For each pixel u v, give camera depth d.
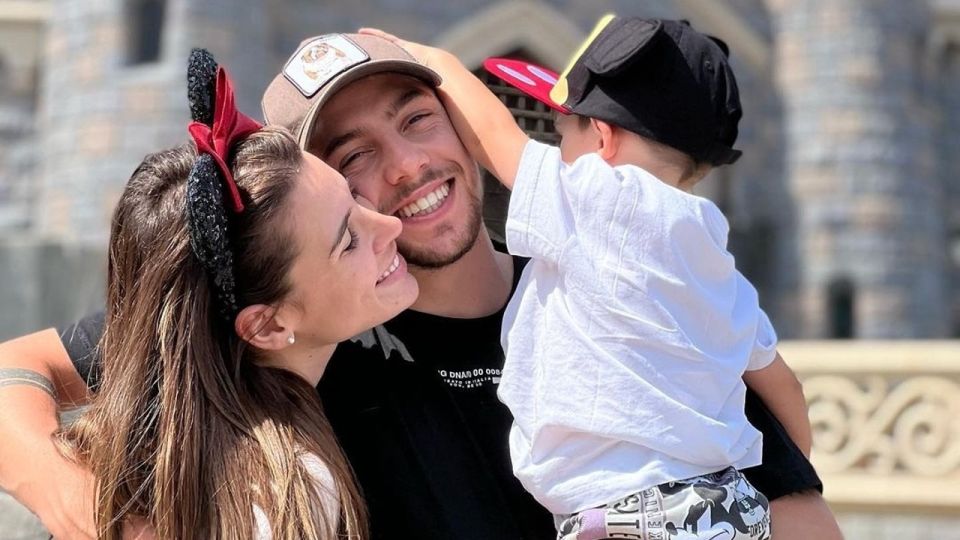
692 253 1.71
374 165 1.88
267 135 1.57
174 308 1.49
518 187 1.76
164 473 1.43
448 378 1.88
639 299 1.68
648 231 1.69
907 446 5.01
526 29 11.50
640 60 1.87
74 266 9.00
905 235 12.27
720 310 1.73
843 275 12.13
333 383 1.85
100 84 10.33
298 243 1.53
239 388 1.52
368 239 1.62
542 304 1.77
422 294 1.93
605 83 1.90
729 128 1.92
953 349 4.96
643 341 1.67
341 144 1.87
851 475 5.06
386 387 1.84
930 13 13.32
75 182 10.33
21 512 2.00
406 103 1.88
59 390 1.84
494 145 1.86
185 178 1.55
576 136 1.98
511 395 1.76
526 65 2.29
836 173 12.20
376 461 1.79
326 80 1.80
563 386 1.69
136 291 1.54
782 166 12.41
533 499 1.81
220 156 1.50
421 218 1.89
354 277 1.59
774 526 1.81
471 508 1.76
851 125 12.23
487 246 2.02
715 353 1.73
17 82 11.86
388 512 1.76
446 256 1.89
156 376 1.50
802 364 5.18
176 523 1.42
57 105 10.67
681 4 12.19
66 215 10.34
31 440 1.59
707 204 1.76
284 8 10.84
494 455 1.83
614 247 1.69
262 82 10.48
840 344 5.19
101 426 1.51
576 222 1.72
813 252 12.16
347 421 1.82
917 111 12.66
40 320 8.85
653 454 1.66
